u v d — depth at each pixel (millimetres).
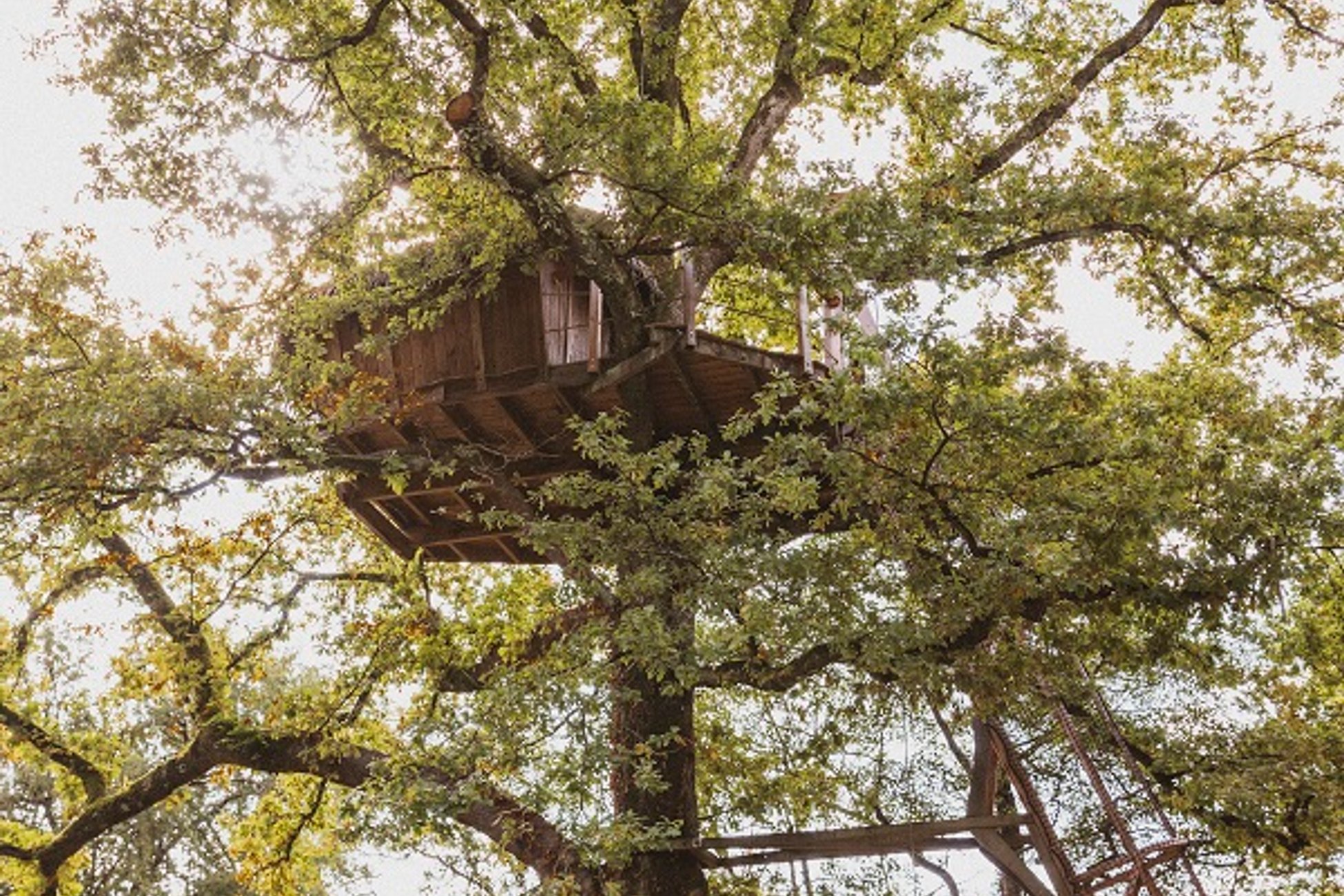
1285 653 17125
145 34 14320
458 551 19062
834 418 12789
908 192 15148
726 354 14844
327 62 14984
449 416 15883
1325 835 13180
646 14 16625
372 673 17219
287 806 20016
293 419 14797
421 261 15305
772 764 17781
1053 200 15273
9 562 16750
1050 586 12672
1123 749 13820
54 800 32188
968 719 14109
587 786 13203
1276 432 14602
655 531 13492
